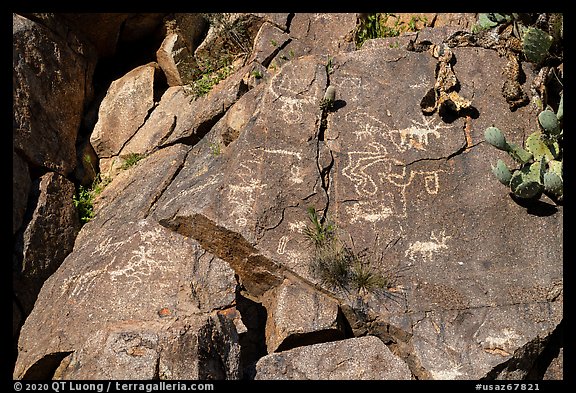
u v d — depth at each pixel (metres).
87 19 7.20
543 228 5.73
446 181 5.99
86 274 5.61
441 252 5.67
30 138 6.32
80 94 7.12
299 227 5.70
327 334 5.34
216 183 5.93
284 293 5.46
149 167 6.73
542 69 6.39
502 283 5.46
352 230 5.73
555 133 5.94
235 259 5.72
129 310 5.30
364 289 5.46
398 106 6.30
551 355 5.34
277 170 5.90
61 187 6.50
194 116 6.83
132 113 7.16
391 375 5.06
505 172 5.73
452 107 6.24
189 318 4.99
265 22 7.21
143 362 4.70
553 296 5.39
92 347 4.93
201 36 7.52
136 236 5.67
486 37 6.67
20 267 5.89
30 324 5.55
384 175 5.99
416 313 5.36
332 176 5.98
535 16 6.67
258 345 5.45
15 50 6.38
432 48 6.62
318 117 6.17
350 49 7.03
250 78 6.81
